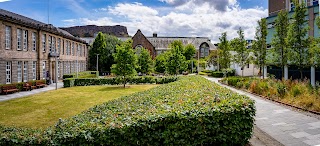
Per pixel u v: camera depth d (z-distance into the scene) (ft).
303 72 64.59
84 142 15.96
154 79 99.40
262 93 53.93
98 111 23.12
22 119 37.68
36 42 99.76
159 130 17.70
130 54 86.53
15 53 83.51
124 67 85.92
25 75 91.50
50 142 15.71
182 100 22.90
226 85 83.92
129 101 26.81
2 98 60.70
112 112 20.98
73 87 88.48
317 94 39.32
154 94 30.35
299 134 24.97
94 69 181.68
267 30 77.00
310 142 22.52
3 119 37.70
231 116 19.25
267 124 29.19
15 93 71.31
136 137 17.12
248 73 138.21
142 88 82.48
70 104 51.42
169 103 21.84
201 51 217.15
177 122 17.89
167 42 223.30
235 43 93.35
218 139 19.11
